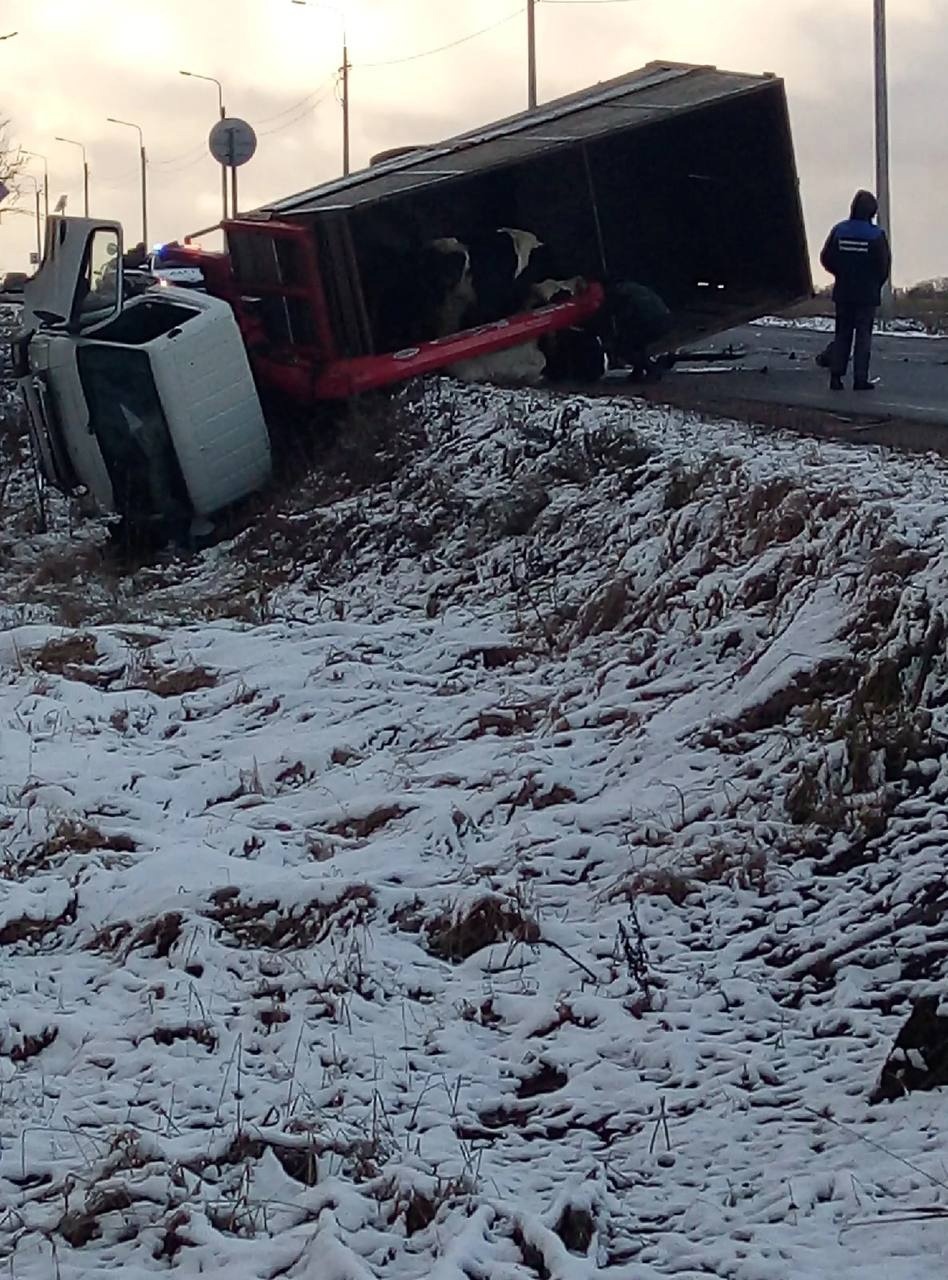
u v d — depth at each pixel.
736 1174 5.68
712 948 7.53
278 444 20.00
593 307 20.67
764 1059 6.44
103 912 8.61
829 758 8.41
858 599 9.70
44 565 18.72
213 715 12.45
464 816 9.28
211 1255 5.28
